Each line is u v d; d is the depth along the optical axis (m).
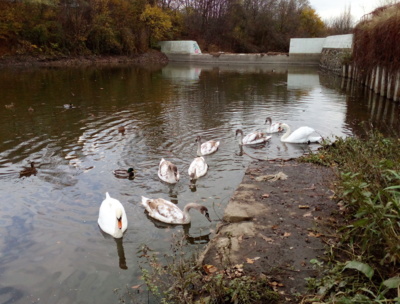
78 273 5.54
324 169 8.84
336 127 14.34
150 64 49.72
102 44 49.44
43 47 42.97
